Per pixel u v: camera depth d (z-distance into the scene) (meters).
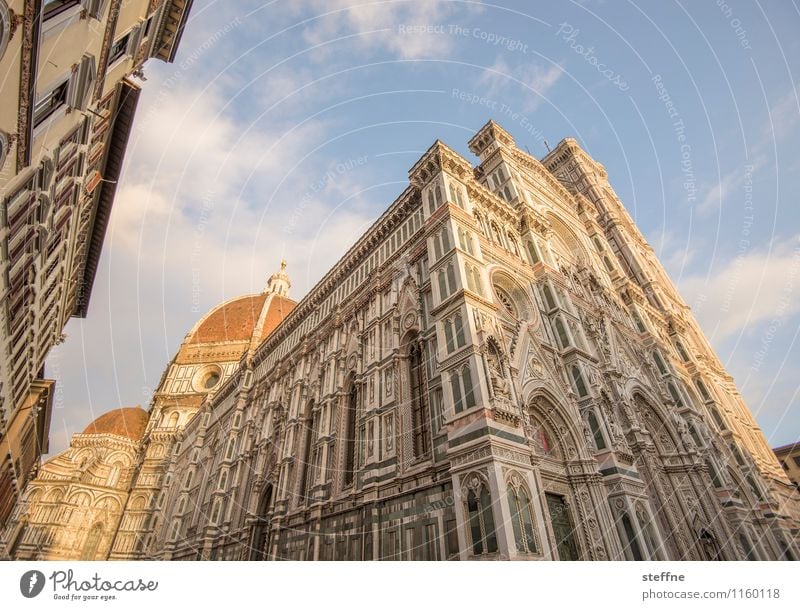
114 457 71.31
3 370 19.50
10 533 50.00
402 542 19.36
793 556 34.72
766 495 38.38
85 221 28.91
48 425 38.09
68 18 10.53
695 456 32.12
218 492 42.44
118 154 27.66
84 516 61.78
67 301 34.41
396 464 22.27
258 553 32.06
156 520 56.56
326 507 26.20
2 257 13.72
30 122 10.42
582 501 21.03
